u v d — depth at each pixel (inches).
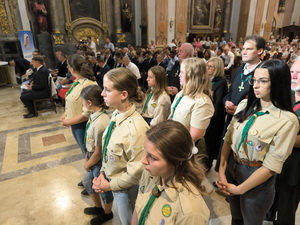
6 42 323.9
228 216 73.3
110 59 256.5
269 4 549.6
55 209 78.7
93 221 71.0
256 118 43.1
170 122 30.4
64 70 218.5
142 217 33.3
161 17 430.6
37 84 170.7
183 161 29.9
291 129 38.7
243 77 78.1
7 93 250.1
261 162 43.7
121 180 45.8
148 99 84.7
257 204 45.3
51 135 140.3
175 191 30.0
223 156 53.2
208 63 88.5
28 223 72.9
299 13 667.4
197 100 60.0
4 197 84.7
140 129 45.8
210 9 522.9
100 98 60.1
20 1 322.7
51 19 368.5
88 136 62.8
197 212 28.3
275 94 39.4
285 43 438.3
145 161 30.3
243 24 539.5
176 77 115.0
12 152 119.0
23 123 161.2
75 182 93.7
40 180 95.2
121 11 426.6
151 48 398.9
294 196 57.1
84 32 407.2
